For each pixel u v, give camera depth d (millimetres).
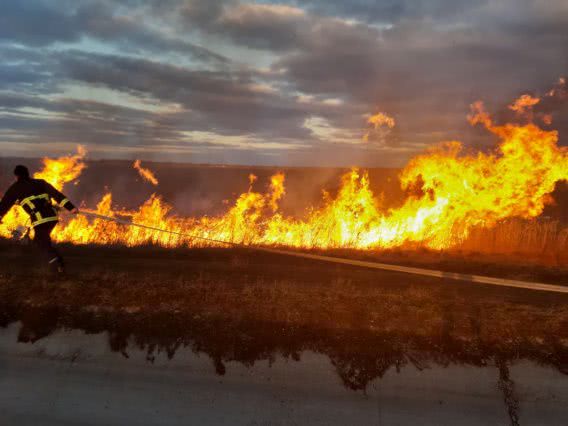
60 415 4613
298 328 5074
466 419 4344
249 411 4531
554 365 4566
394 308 5453
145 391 4750
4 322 5387
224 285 6324
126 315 5367
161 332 5156
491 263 8375
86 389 4809
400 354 4785
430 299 5805
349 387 4629
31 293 5797
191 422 4492
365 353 4801
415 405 4465
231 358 4895
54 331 5277
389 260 8695
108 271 6938
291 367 4793
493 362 4652
